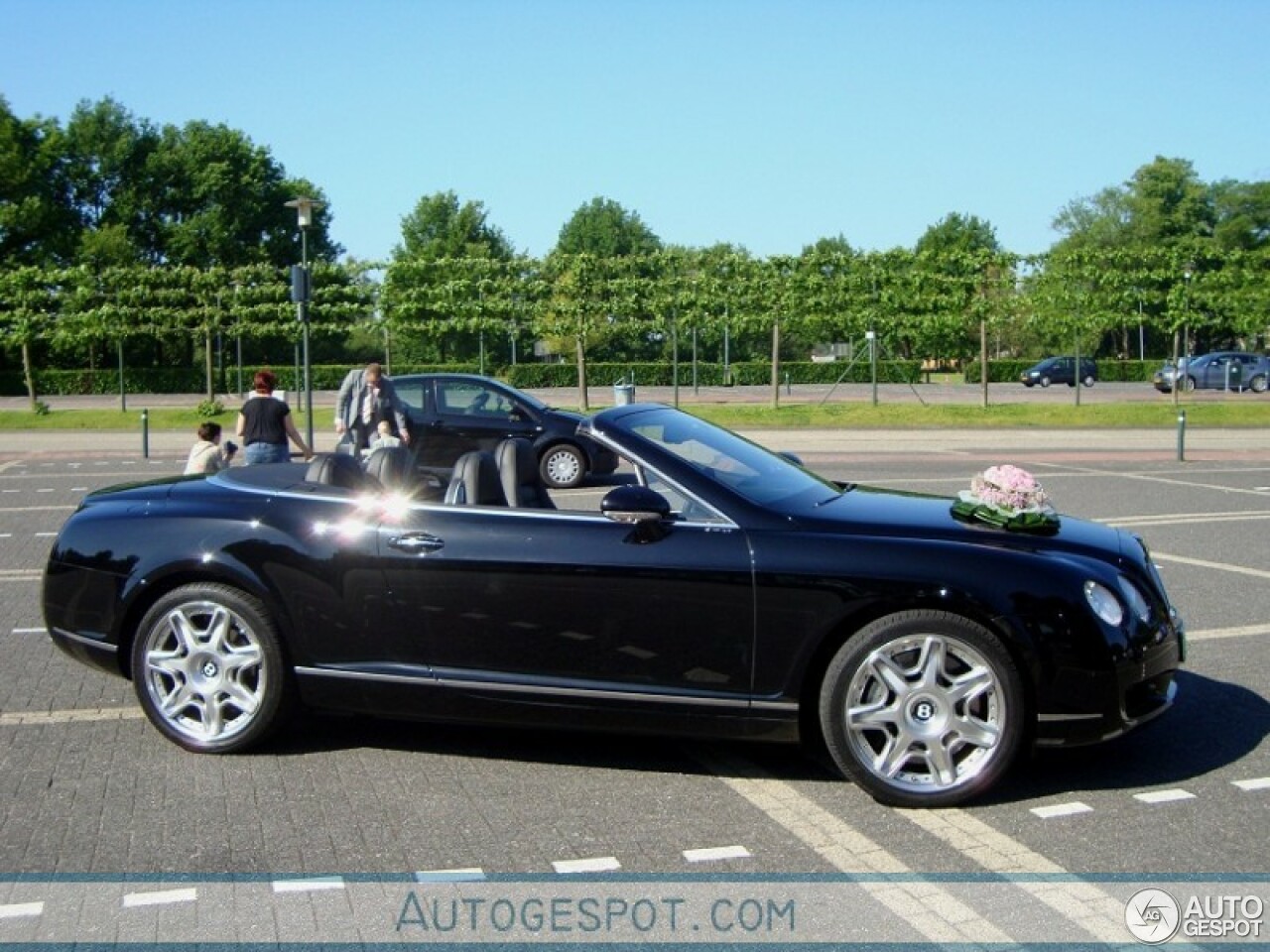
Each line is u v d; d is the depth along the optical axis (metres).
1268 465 20.08
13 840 4.57
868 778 4.88
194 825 4.72
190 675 5.53
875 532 5.08
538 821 4.76
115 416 31.83
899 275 32.56
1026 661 4.83
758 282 32.56
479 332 33.66
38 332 32.84
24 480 18.19
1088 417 30.44
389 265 33.41
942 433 27.61
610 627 5.09
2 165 59.38
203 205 72.12
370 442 13.36
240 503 5.59
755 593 4.96
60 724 6.05
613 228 86.44
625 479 15.67
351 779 5.24
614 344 54.09
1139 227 80.50
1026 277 32.62
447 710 5.32
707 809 4.89
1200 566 10.25
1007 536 5.15
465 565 5.20
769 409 31.89
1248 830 4.65
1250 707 6.29
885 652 4.88
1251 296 32.38
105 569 5.59
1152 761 5.46
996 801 4.97
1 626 8.23
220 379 50.50
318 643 5.39
